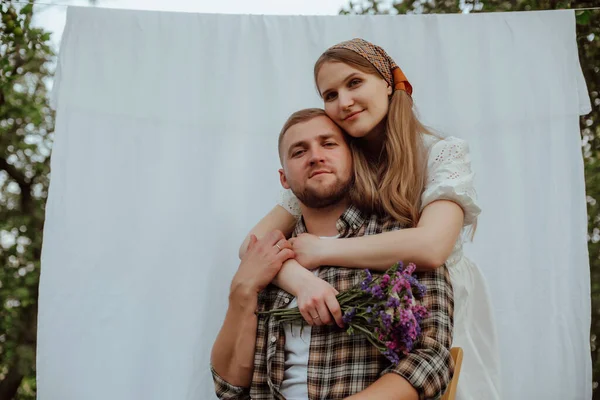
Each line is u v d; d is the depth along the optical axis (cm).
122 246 238
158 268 238
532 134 242
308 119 210
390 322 175
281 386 192
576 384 230
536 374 231
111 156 242
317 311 187
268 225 227
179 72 247
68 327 232
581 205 238
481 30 246
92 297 234
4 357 424
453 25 246
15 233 421
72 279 234
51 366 230
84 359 231
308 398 186
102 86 244
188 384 233
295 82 247
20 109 406
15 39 388
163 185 242
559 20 245
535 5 364
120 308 235
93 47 245
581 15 331
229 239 241
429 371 176
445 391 188
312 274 195
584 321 233
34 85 406
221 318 238
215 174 244
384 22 247
